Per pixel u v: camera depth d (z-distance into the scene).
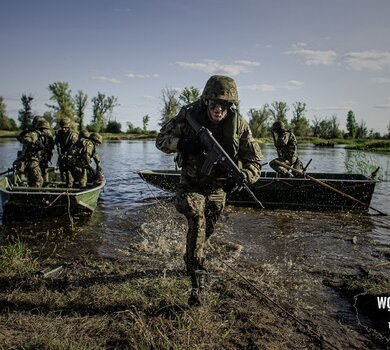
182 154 3.88
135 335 3.24
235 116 3.89
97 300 3.91
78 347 3.03
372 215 9.10
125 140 58.50
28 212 7.85
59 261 5.42
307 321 3.78
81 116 67.44
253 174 3.99
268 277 4.92
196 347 3.08
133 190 12.04
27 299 3.94
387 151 33.91
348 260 5.77
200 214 3.81
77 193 7.80
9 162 19.44
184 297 3.92
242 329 3.48
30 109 63.94
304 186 9.67
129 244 6.30
